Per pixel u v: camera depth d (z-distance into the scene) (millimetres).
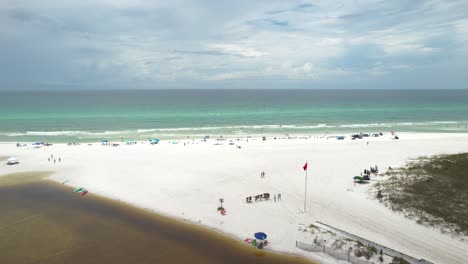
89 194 40938
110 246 28250
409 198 36312
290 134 86812
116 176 48000
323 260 25953
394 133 84750
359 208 35531
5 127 95688
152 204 37594
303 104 190125
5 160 57250
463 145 65438
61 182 45594
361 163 53688
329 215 34000
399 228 30578
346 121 112438
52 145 69625
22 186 44000
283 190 41938
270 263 25578
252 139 77312
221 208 35531
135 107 164625
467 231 28859
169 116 125125
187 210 35812
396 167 49531
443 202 34625
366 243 27266
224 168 51938
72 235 30250
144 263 25641
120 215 34688
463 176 40719
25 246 28172
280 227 31500
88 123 104812
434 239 28359
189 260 26062
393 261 24406
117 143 72000
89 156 59875
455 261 25094
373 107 167625
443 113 136250
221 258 26328
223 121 111875
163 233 30656
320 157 58688
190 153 62344
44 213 35188
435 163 48156
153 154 61469
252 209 35844
